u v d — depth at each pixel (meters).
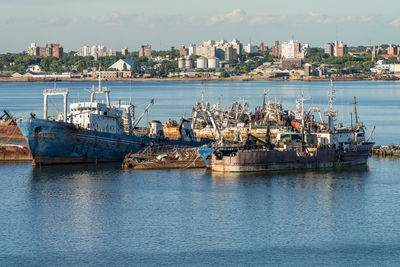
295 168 172.00
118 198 140.75
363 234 117.88
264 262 104.94
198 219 125.62
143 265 103.31
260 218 126.69
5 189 148.62
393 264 104.62
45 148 173.62
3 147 186.25
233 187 150.88
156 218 126.31
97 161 182.62
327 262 105.25
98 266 102.94
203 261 105.00
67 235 116.44
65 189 148.75
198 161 175.75
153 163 174.25
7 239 114.38
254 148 171.38
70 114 182.38
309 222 124.50
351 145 183.50
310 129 199.50
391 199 141.50
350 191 148.75
